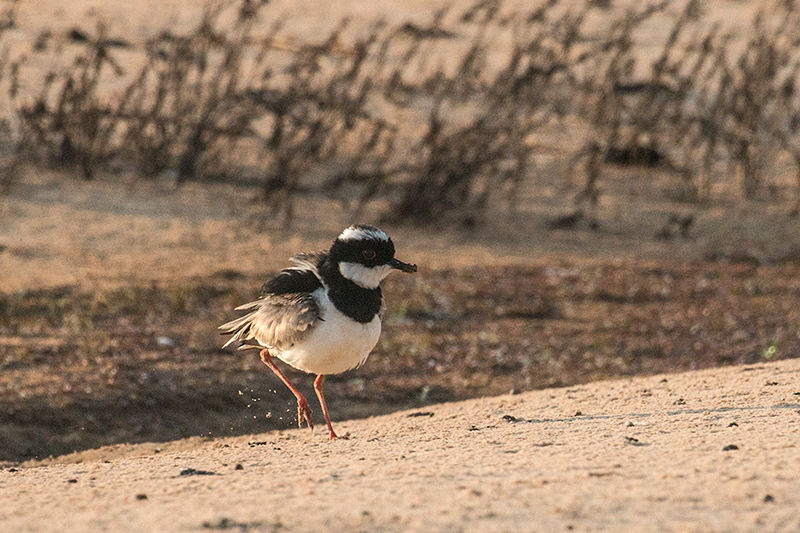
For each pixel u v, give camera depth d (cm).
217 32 2920
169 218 1870
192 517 457
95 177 2053
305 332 737
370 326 757
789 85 2311
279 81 2503
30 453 921
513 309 1528
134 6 3391
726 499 452
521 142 2216
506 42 3094
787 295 1667
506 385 1190
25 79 2427
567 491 480
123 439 971
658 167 2480
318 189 2155
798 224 2147
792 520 418
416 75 2764
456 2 3719
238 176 2166
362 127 2459
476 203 2127
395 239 1919
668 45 2359
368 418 959
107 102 2286
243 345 815
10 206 1825
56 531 450
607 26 3303
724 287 1711
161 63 2580
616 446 609
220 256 1677
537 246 1941
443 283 1647
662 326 1473
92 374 1098
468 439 692
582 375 1229
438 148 2023
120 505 500
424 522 434
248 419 1041
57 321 1300
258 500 489
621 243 1994
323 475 555
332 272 747
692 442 605
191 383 1098
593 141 2372
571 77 2348
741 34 3238
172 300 1417
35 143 2052
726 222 2145
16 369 1102
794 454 543
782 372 913
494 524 429
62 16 3127
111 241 1709
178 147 2264
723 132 2347
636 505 449
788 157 2555
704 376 940
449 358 1287
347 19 2156
